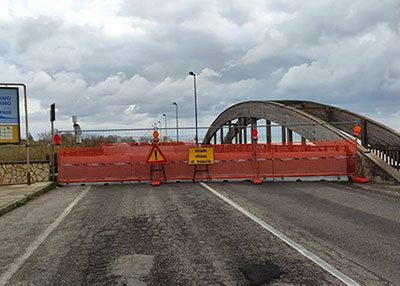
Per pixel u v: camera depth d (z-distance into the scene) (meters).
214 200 8.56
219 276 3.80
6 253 4.75
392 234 5.44
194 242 5.07
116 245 5.00
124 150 13.41
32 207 8.22
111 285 3.62
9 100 11.79
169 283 3.64
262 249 4.71
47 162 12.62
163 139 20.42
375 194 9.42
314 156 12.59
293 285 3.54
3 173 12.18
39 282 3.73
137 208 7.73
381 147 15.30
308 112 20.86
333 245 4.88
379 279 3.68
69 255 4.60
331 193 9.62
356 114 17.53
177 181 12.48
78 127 22.16
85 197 9.50
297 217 6.64
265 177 12.49
